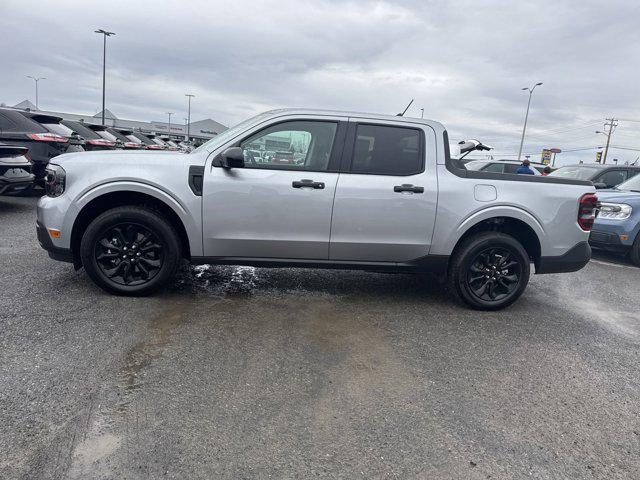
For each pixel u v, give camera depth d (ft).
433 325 14.25
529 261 15.66
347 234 14.70
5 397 8.97
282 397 9.66
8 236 22.20
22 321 12.40
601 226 25.90
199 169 14.11
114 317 13.03
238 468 7.55
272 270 18.99
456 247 15.71
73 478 7.09
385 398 9.90
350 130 14.75
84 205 13.97
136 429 8.30
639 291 20.43
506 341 13.42
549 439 8.84
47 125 34.94
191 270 18.31
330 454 8.03
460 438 8.69
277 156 14.56
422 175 14.98
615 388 11.00
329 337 12.80
